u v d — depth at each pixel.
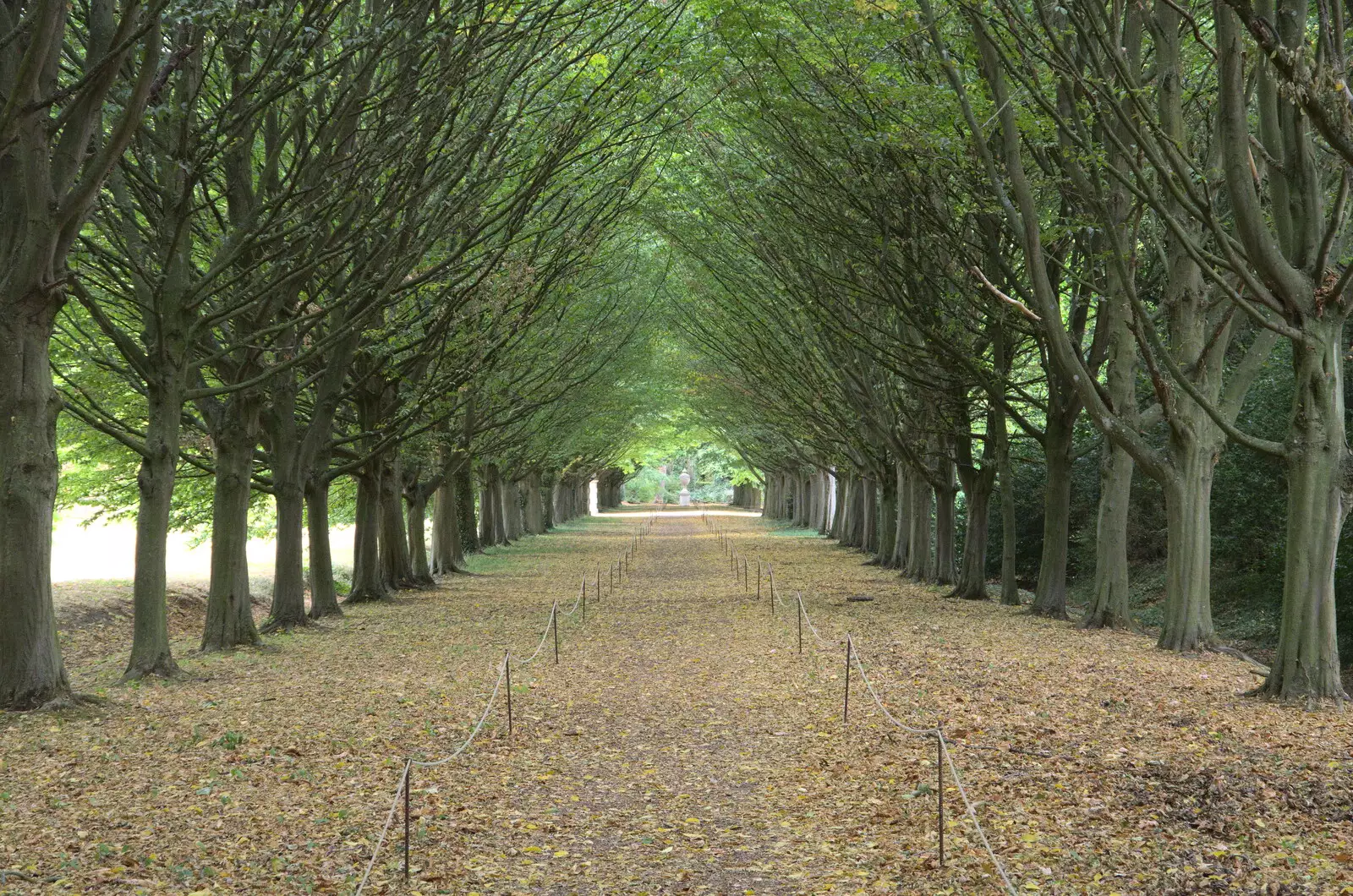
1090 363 23.22
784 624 22.91
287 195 15.22
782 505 87.06
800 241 26.06
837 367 29.98
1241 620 27.36
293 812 9.35
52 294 13.38
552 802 10.04
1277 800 9.11
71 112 12.23
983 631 21.00
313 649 20.03
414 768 10.98
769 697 14.96
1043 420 39.41
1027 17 17.52
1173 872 7.57
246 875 7.83
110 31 13.62
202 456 27.00
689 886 7.84
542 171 18.23
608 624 24.00
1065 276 23.50
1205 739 11.40
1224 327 17.86
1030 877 7.62
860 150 20.56
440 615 26.17
